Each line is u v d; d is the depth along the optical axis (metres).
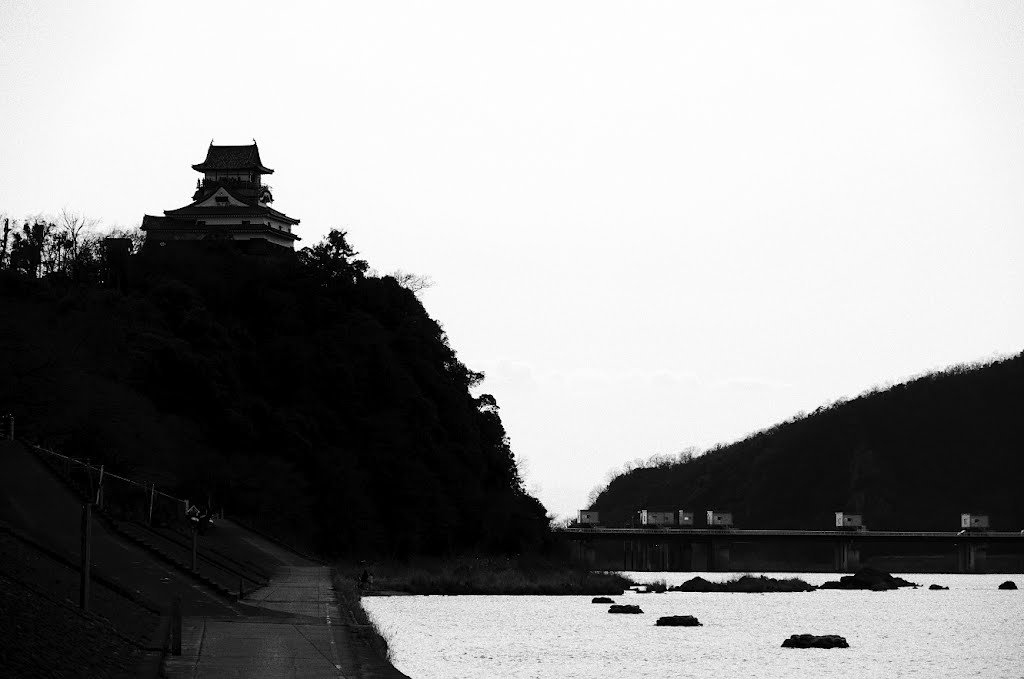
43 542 70.25
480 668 78.81
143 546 87.44
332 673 49.00
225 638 58.91
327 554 175.50
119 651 47.69
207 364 185.88
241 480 161.50
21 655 37.94
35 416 128.25
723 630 113.25
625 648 93.44
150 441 145.25
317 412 198.50
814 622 130.25
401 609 124.81
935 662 92.19
